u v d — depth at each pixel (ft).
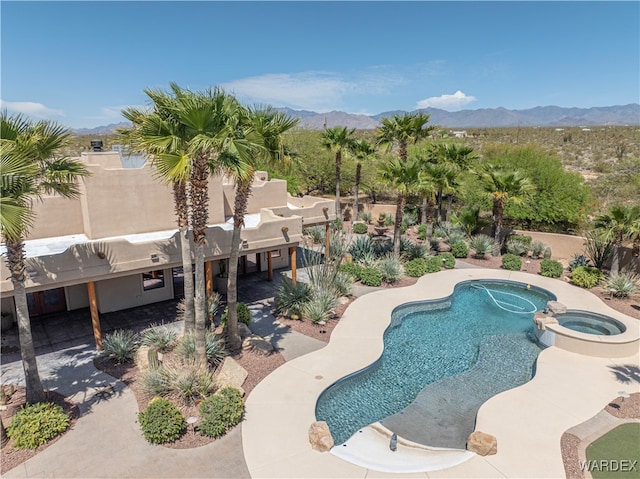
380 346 49.75
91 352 48.16
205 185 38.47
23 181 31.30
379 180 79.30
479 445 31.71
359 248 85.05
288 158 45.93
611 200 107.65
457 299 70.64
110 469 30.22
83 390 40.42
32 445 32.09
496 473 29.66
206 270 56.54
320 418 37.78
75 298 59.77
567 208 97.86
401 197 78.33
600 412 37.24
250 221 69.72
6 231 29.27
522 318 62.80
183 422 34.06
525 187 85.76
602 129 361.51
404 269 77.97
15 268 33.32
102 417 36.24
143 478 29.37
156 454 31.73
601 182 120.78
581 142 279.28
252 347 48.14
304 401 38.50
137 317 58.44
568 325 57.31
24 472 29.91
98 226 56.34
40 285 42.96
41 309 58.44
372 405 40.06
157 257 50.34
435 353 51.16
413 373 46.26
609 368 45.24
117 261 47.57
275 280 74.74
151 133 36.45
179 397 38.11
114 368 44.60
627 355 48.08
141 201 59.21
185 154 35.81
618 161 184.75
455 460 31.07
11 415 36.40
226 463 30.83
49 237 57.06
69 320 56.90
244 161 36.99
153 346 46.29
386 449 33.04
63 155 38.19
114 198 56.95
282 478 29.37
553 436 33.83
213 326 51.80
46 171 36.11
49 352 48.16
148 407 33.91
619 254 76.48
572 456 31.45
